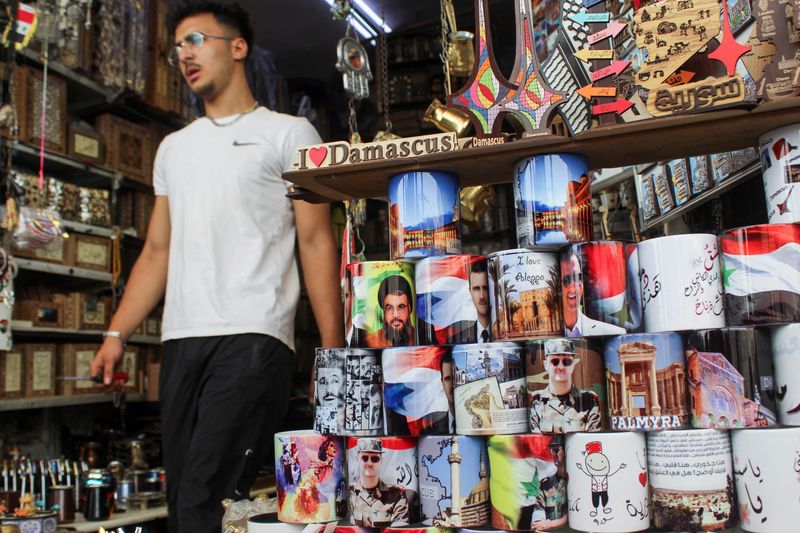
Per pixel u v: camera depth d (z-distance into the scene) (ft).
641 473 3.11
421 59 14.61
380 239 15.06
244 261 6.00
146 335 10.63
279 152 6.35
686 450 3.03
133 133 10.89
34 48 9.02
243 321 5.80
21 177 8.68
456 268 3.46
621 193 6.89
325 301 6.25
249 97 6.82
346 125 15.52
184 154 6.43
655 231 6.56
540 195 3.43
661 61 3.34
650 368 3.14
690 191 5.27
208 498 5.37
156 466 10.00
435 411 3.32
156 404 11.39
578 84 3.60
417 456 3.35
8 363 8.30
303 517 3.48
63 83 9.52
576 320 3.27
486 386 3.27
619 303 3.26
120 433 10.04
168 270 6.37
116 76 10.09
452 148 3.52
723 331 3.10
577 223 3.41
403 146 3.59
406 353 3.37
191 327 5.85
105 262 9.96
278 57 15.81
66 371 9.11
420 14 14.48
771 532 2.90
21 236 7.48
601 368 3.26
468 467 3.24
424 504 3.29
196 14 6.58
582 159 3.54
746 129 3.38
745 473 3.00
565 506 3.18
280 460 3.57
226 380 5.67
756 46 3.50
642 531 3.07
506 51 10.69
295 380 14.47
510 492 3.17
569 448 3.18
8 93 7.73
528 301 3.34
